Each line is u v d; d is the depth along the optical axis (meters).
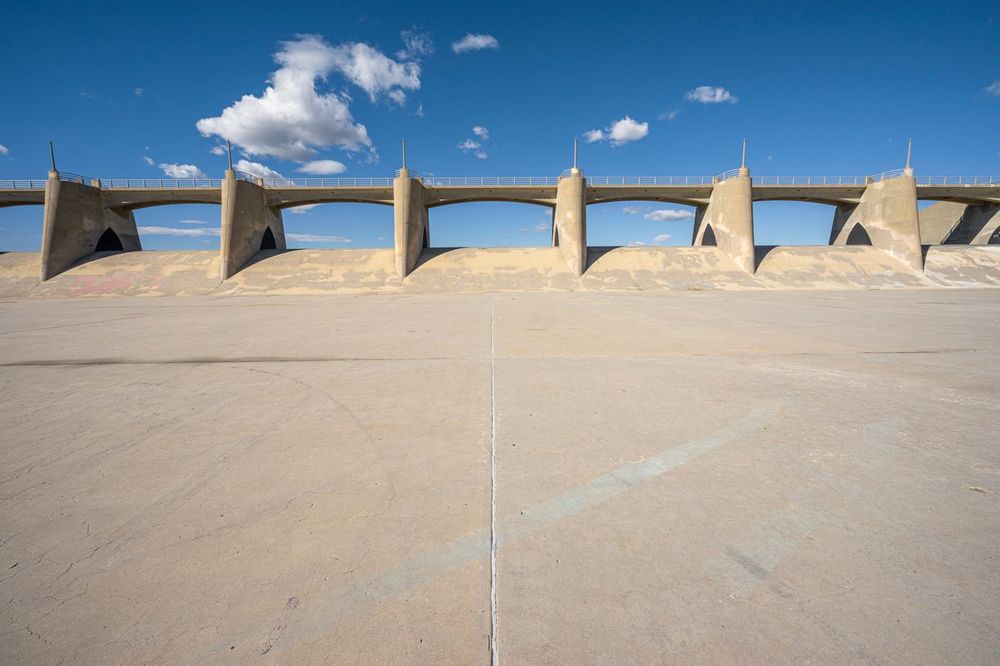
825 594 2.04
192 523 2.69
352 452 3.71
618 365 6.93
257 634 1.88
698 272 34.28
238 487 3.13
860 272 33.69
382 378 6.19
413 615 1.97
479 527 2.61
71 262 34.47
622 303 19.62
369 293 30.50
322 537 2.53
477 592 2.10
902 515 2.67
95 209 36.56
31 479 3.30
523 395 5.30
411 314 15.23
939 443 3.78
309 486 3.13
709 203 39.56
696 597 2.04
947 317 13.43
